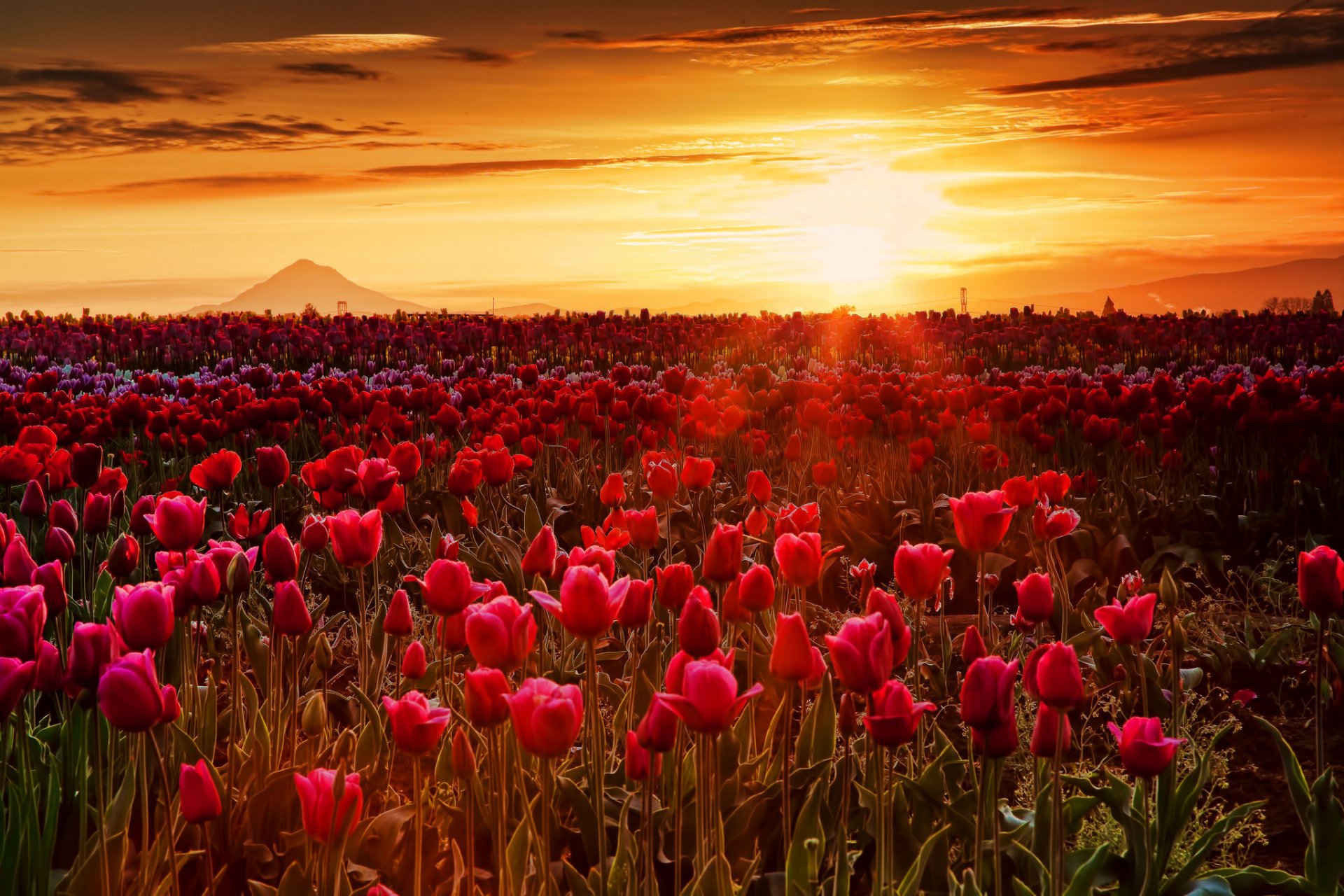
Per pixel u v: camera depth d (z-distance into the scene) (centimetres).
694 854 321
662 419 845
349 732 391
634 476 834
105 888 262
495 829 293
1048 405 891
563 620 253
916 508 835
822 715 352
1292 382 930
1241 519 733
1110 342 2075
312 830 238
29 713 396
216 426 823
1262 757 451
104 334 2109
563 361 2209
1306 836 385
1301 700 504
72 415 841
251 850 316
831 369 1842
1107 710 476
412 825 330
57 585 329
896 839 316
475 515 586
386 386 1545
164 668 418
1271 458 908
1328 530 759
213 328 2133
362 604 434
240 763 364
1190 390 895
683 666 255
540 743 220
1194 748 423
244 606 583
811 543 336
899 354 2231
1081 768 427
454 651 321
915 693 432
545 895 266
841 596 716
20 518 721
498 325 2236
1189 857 324
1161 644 557
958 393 909
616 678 527
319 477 527
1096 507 799
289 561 365
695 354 2192
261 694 449
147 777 345
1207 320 2219
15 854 288
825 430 884
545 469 882
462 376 1827
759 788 337
